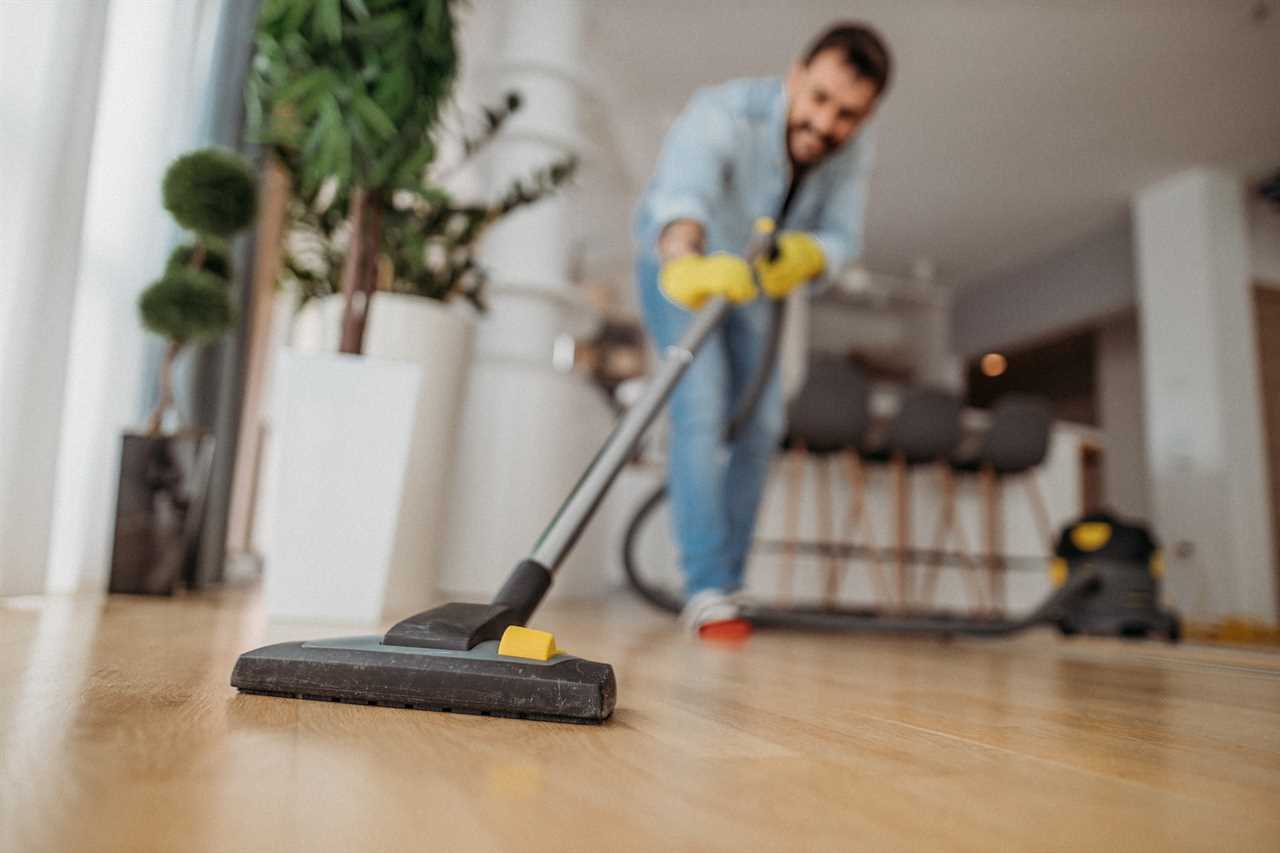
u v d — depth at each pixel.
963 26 3.77
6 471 1.15
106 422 1.54
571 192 2.83
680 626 1.74
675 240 1.46
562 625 1.55
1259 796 0.39
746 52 4.16
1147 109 4.30
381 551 1.30
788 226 1.73
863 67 1.53
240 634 0.93
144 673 0.58
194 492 1.42
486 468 2.44
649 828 0.29
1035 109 4.33
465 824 0.28
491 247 2.66
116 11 1.52
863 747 0.47
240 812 0.27
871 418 3.72
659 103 4.63
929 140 4.64
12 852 0.22
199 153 1.39
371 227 1.47
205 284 1.37
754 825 0.30
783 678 0.85
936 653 1.44
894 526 3.56
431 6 1.38
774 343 1.51
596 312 3.12
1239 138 4.51
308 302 2.04
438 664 0.50
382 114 1.34
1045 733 0.56
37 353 1.18
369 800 0.30
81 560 1.47
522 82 2.78
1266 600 4.39
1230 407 4.55
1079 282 5.70
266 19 1.33
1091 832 0.31
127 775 0.31
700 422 1.61
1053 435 3.78
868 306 6.68
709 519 1.61
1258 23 3.68
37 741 0.35
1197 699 0.84
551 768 0.37
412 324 1.68
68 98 1.20
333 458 1.29
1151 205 5.05
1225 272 4.71
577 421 2.65
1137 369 5.89
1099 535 2.58
